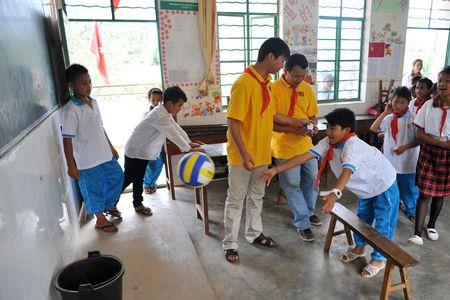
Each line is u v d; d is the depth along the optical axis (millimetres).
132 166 2945
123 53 5055
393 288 1967
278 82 2660
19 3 1713
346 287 2209
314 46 4531
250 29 4281
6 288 1107
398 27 4996
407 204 3080
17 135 1417
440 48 5711
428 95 2922
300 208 2768
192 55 3965
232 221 2443
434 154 2539
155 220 2900
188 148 2910
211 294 1979
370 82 5066
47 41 2314
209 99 4133
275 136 2734
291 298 2117
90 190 2564
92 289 1458
